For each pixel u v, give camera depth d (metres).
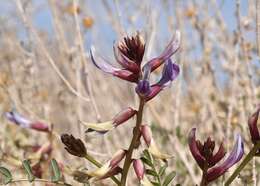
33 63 0.42
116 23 0.38
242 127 0.34
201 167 0.18
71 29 0.43
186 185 0.34
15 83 0.43
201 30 0.42
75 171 0.19
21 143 0.34
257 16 0.30
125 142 0.40
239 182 0.27
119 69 0.18
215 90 0.41
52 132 0.24
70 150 0.19
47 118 0.39
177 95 0.38
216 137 0.36
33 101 0.42
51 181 0.19
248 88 0.36
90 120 0.43
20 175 0.29
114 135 0.40
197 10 0.42
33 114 0.37
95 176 0.18
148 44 0.35
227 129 0.32
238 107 0.37
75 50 0.38
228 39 0.42
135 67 0.18
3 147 0.32
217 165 0.18
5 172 0.20
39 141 0.36
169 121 0.42
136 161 0.18
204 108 0.39
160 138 0.36
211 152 0.18
